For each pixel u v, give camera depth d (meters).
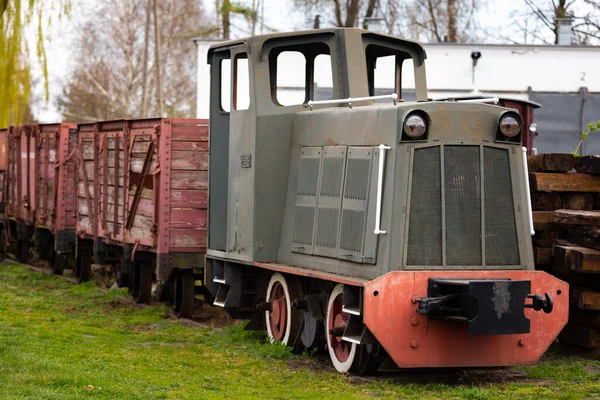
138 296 13.94
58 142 17.03
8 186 20.70
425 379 8.47
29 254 20.62
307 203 9.58
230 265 10.63
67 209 16.98
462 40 32.91
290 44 10.06
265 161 9.93
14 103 15.39
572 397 7.41
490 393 7.63
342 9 31.81
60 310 13.08
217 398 7.21
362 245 8.53
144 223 13.21
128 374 8.09
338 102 9.22
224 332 11.23
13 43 14.06
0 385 7.27
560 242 9.55
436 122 8.23
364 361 8.51
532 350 8.29
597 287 9.25
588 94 21.97
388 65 10.45
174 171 12.62
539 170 9.64
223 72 10.97
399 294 7.92
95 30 41.16
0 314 11.97
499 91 22.11
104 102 43.19
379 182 8.24
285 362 9.30
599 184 9.55
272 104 10.01
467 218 8.27
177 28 40.94
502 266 8.34
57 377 7.56
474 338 8.13
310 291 9.59
